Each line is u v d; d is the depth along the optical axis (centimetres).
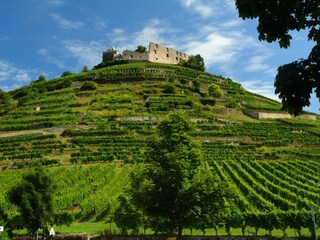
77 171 9344
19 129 13262
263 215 5166
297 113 1139
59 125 13088
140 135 12406
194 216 3375
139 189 3581
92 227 6000
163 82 19050
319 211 5078
